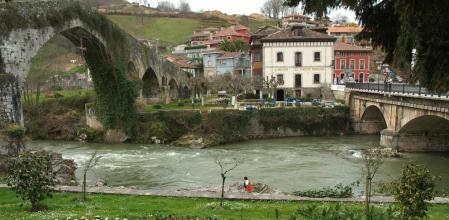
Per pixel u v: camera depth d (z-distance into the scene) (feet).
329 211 27.89
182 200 55.62
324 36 200.85
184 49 386.32
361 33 41.34
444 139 134.62
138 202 53.88
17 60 112.98
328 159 122.31
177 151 140.67
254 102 192.03
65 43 213.46
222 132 160.76
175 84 240.94
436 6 31.91
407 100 126.21
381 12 39.19
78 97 193.67
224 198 56.70
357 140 159.63
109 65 159.53
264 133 170.60
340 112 176.14
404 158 123.13
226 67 286.25
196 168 112.57
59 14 128.36
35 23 119.03
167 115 165.37
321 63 201.77
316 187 88.94
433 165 113.09
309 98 198.80
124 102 161.17
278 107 174.81
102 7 513.86
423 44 33.63
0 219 42.98
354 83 183.11
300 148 143.23
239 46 325.42
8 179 49.55
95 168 113.29
